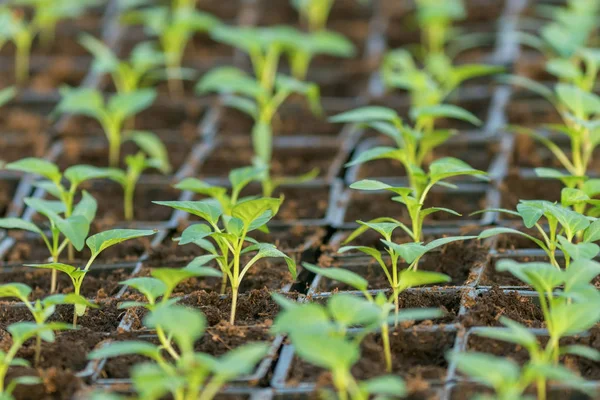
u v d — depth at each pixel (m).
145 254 4.76
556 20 8.18
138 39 8.16
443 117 6.68
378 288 4.30
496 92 6.75
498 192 5.29
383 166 5.88
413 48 7.86
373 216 5.21
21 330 3.24
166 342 3.39
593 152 5.98
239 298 4.11
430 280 3.45
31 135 6.44
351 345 2.89
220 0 8.93
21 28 7.33
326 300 4.07
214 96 7.18
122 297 4.19
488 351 3.56
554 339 3.19
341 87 7.38
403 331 3.65
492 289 4.00
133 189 5.68
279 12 8.70
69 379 3.41
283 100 7.11
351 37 8.16
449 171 4.09
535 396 3.22
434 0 7.64
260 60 6.98
